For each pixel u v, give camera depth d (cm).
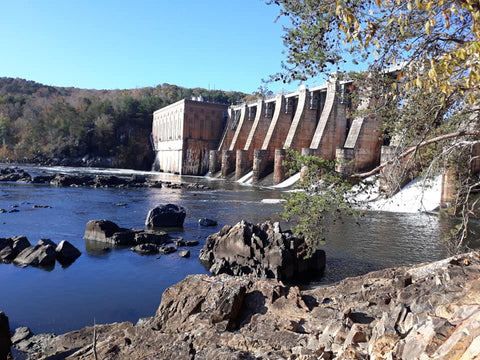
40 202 3662
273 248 1664
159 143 11612
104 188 5344
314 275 1681
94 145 11694
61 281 1562
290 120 7250
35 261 1778
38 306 1300
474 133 815
